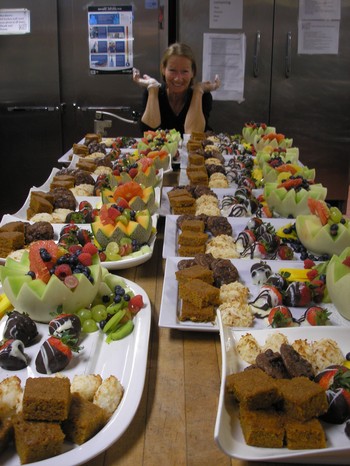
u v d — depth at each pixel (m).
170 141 3.55
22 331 1.29
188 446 1.01
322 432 0.96
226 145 3.59
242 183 2.70
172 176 3.13
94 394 1.10
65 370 1.21
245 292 1.52
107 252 1.78
